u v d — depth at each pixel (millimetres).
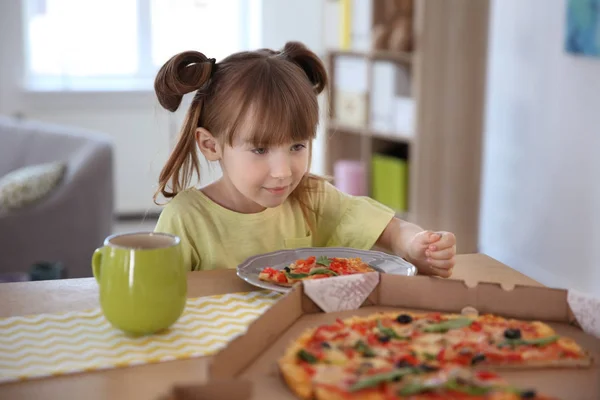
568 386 769
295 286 931
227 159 1237
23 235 3182
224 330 923
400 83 3729
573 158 3252
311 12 4895
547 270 3475
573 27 3135
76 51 4691
